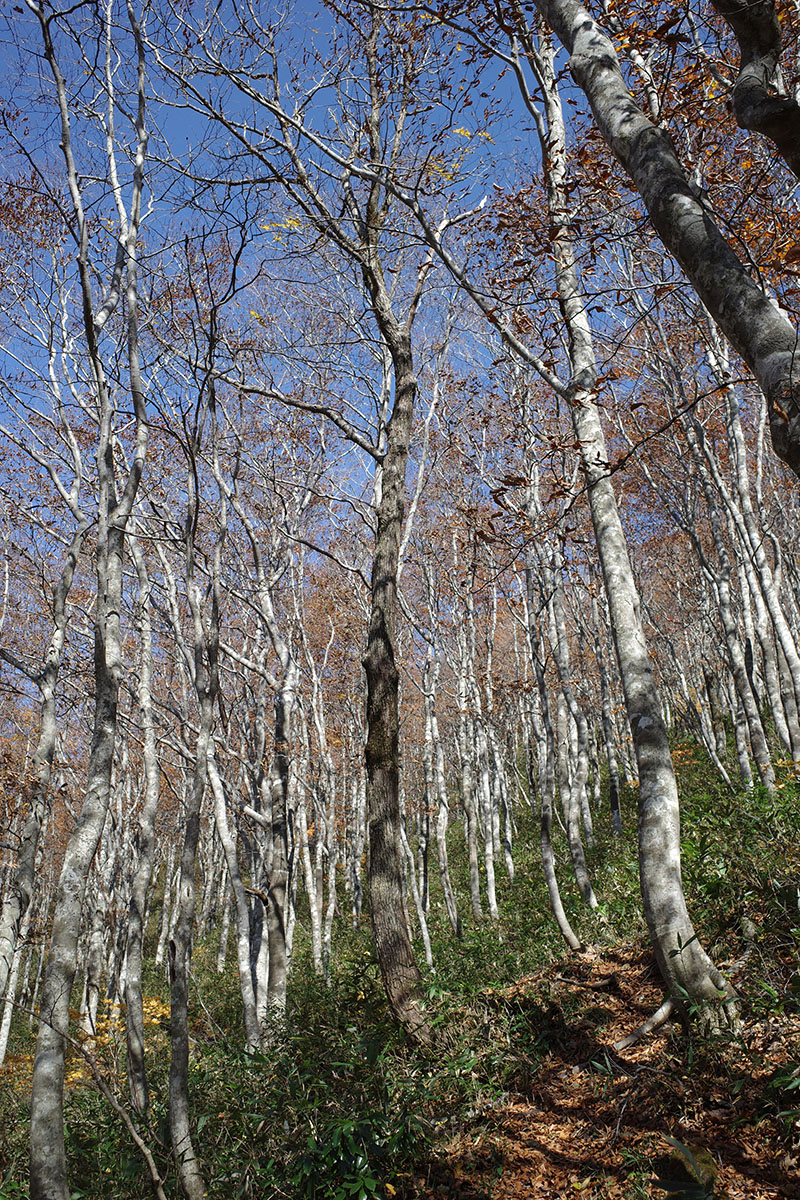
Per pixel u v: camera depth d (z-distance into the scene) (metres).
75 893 4.10
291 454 14.07
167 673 15.40
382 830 7.12
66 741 18.83
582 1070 5.55
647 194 3.34
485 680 15.86
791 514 18.69
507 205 6.36
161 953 23.12
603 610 20.45
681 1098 4.66
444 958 11.63
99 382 5.22
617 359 12.30
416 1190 4.69
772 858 6.62
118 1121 6.38
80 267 5.09
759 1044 4.75
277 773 11.42
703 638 21.50
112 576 5.18
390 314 8.73
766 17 3.04
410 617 15.05
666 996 5.60
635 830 15.18
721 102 5.99
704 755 18.59
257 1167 4.89
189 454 5.25
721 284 2.98
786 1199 3.65
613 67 3.72
